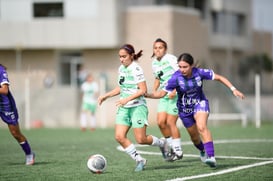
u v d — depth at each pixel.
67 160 31.97
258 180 24.03
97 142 44.41
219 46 111.56
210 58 110.50
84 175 25.89
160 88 30.72
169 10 91.19
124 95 26.41
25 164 30.30
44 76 94.69
